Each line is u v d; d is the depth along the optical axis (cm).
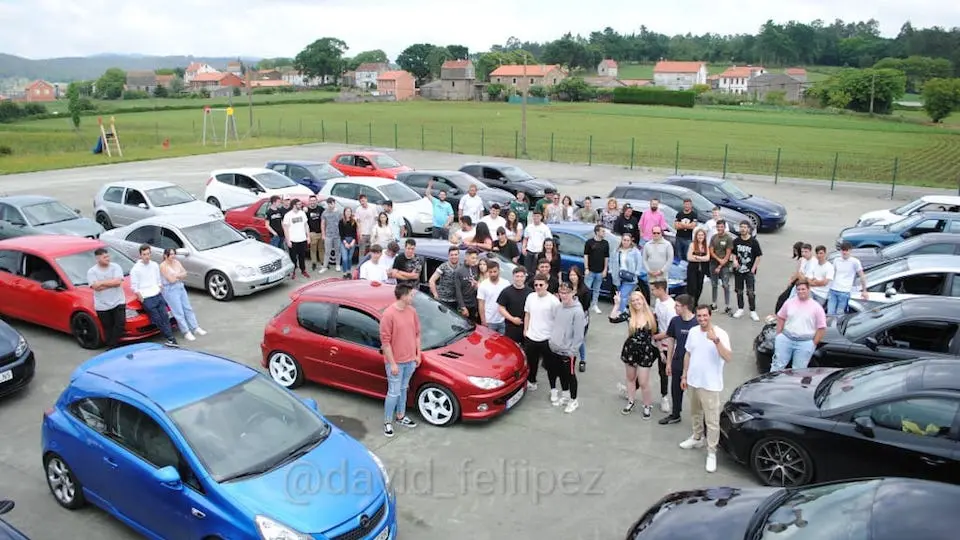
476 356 893
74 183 2862
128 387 639
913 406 684
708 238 1491
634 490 745
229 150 4147
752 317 1327
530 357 956
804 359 921
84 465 652
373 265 1188
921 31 19750
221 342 1177
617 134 5850
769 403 769
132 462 608
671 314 911
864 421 692
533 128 6375
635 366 896
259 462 594
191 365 691
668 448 836
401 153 4200
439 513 700
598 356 1138
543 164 3781
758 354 1041
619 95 11025
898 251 1389
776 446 746
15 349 930
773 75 15600
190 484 577
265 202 1783
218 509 557
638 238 1606
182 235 1434
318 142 4712
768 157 4269
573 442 848
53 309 1152
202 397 634
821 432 714
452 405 866
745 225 1314
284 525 540
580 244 1410
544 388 1009
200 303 1393
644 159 4075
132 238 1478
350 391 947
